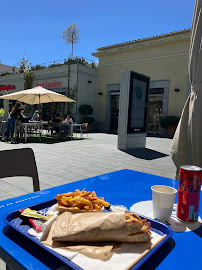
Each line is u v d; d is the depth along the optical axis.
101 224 0.72
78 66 17.08
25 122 9.72
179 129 2.08
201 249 0.78
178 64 14.42
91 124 18.17
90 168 5.17
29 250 0.73
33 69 21.05
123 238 0.71
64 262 0.64
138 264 0.64
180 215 0.99
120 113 8.21
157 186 1.05
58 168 5.07
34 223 0.86
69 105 17.56
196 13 1.82
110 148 8.38
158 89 15.45
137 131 8.59
